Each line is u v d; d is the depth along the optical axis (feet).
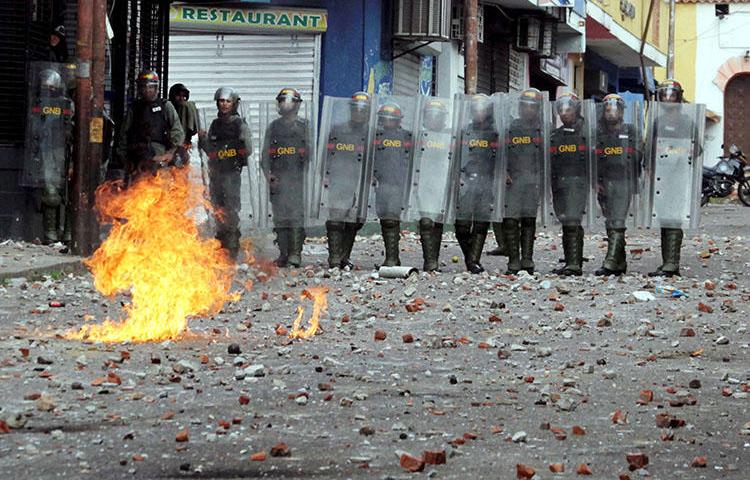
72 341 45.37
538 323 53.36
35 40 85.25
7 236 83.35
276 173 74.28
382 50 116.57
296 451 30.48
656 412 36.19
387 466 29.30
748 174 167.73
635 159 72.43
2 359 41.16
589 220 72.54
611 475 28.99
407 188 73.41
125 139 77.87
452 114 73.26
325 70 112.16
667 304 59.52
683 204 72.38
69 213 74.18
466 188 72.95
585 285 66.59
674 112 72.69
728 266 79.46
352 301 59.21
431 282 66.85
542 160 72.90
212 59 113.19
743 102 243.19
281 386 38.19
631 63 211.41
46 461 29.09
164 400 35.86
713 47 241.76
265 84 112.68
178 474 28.35
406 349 46.55
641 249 86.94
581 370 43.01
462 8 131.95
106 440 31.04
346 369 41.75
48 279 62.75
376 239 99.81
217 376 39.60
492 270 75.61
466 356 45.37
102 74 74.18
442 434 32.68
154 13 99.55
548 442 32.17
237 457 29.78
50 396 35.42
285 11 111.86
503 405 36.73
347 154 73.77
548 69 168.55
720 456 31.01
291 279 67.77
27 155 79.71
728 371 43.29
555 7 148.36
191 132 83.35
